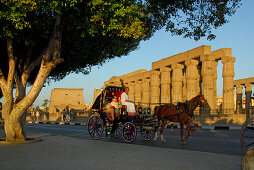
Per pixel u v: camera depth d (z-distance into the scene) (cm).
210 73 2716
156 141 1170
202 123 2669
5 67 1227
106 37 1058
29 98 942
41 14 891
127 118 1123
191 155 657
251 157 345
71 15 897
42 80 946
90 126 1241
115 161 579
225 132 1623
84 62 1331
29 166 525
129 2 831
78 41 1099
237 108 4322
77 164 546
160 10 1030
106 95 1254
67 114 3941
